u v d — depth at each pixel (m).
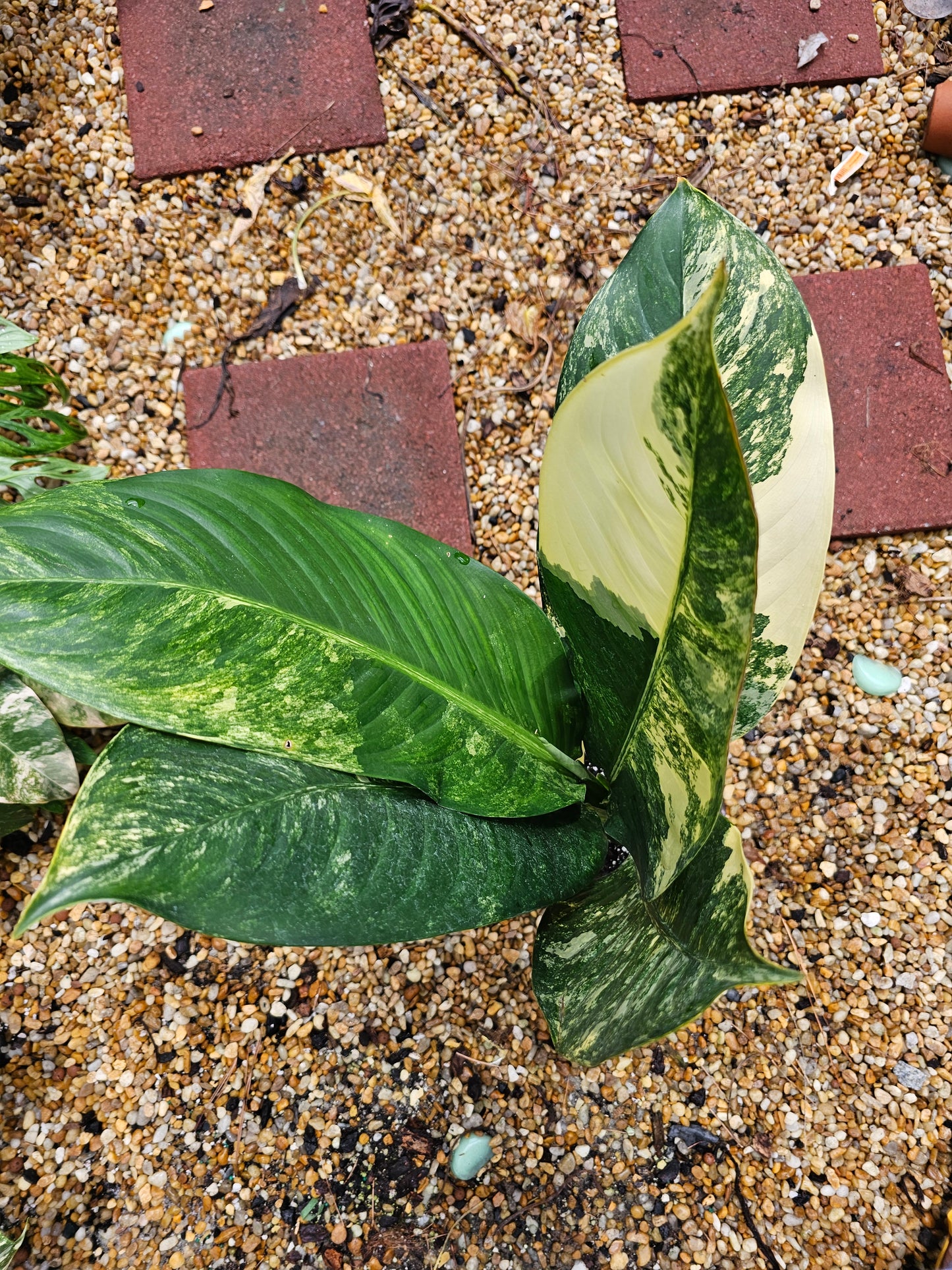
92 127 1.30
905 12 1.30
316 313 1.29
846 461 1.25
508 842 0.85
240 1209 1.10
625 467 0.58
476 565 0.90
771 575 0.88
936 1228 1.09
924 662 1.24
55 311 1.28
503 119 1.31
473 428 1.28
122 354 1.28
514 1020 1.16
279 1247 1.09
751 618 0.56
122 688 0.72
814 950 1.18
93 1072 1.14
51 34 1.30
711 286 0.41
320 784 0.79
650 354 0.47
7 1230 1.10
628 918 0.86
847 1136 1.12
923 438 1.25
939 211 1.29
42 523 0.73
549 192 1.31
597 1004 0.81
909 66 1.30
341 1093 1.14
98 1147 1.12
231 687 0.76
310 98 1.29
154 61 1.29
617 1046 0.71
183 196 1.29
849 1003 1.16
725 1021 1.16
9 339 1.10
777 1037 1.15
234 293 1.29
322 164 1.30
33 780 1.08
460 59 1.31
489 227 1.30
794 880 1.20
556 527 0.73
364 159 1.30
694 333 0.43
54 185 1.29
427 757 0.82
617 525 0.65
